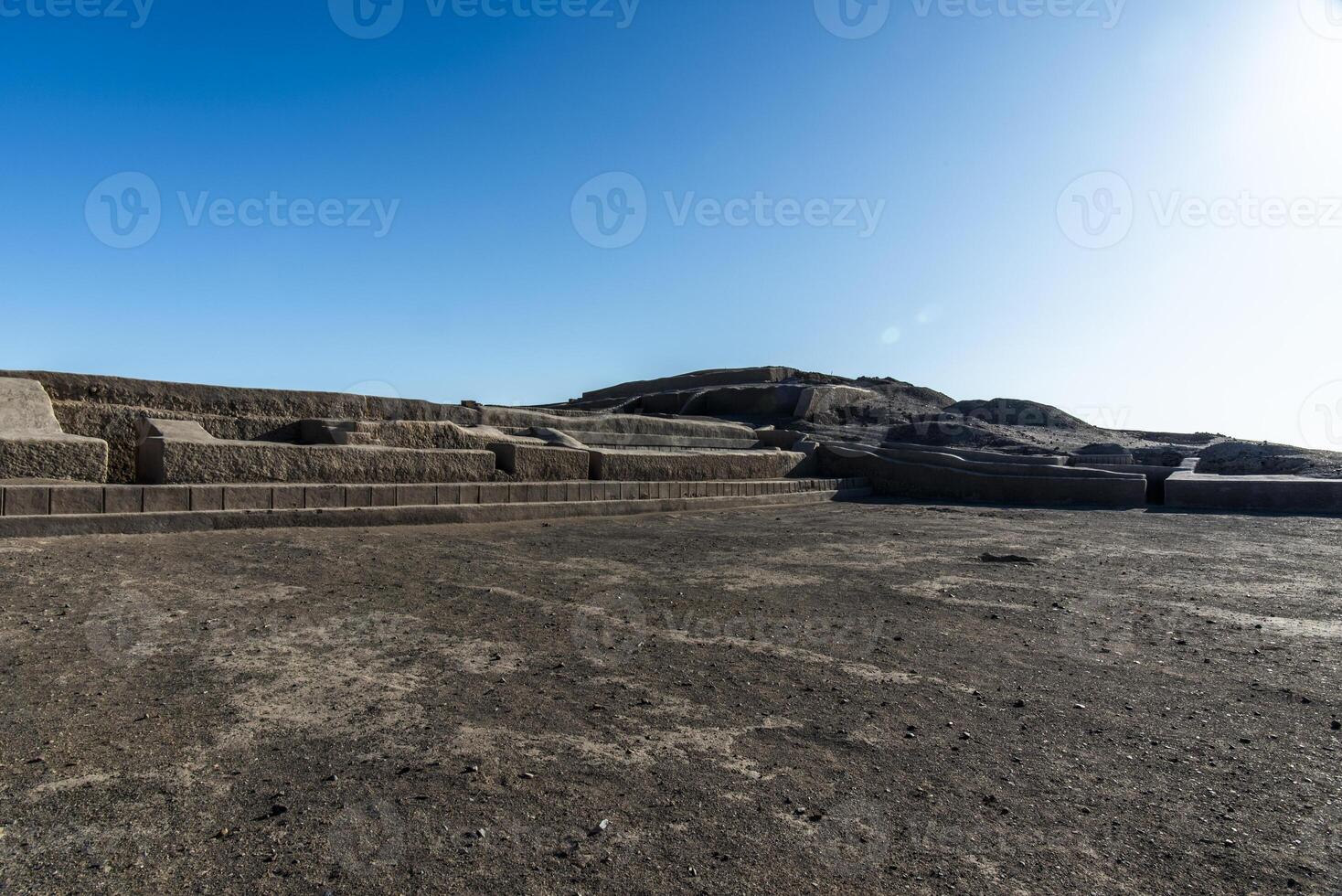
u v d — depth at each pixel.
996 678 4.19
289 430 11.38
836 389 23.23
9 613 4.69
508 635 4.75
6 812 2.55
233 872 2.27
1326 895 2.25
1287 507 14.41
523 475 12.07
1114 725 3.54
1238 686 4.12
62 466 8.05
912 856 2.44
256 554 6.86
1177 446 22.88
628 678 4.05
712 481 14.52
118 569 5.95
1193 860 2.43
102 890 2.17
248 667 3.99
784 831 2.58
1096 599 6.26
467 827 2.54
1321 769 3.10
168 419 9.98
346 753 3.06
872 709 3.69
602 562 7.40
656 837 2.52
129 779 2.80
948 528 11.27
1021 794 2.86
